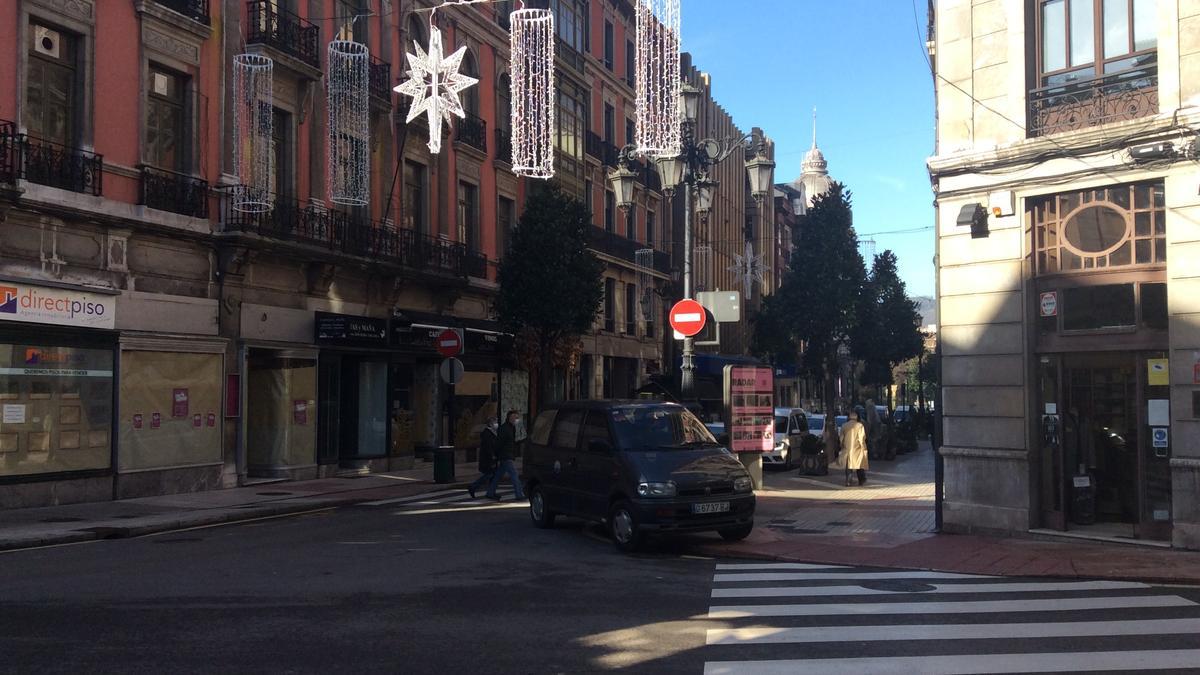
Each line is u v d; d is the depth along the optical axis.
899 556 11.03
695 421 12.92
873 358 39.12
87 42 16.78
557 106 32.97
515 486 18.33
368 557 10.88
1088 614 7.93
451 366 22.64
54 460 15.96
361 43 23.92
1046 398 12.49
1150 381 11.56
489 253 30.00
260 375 21.39
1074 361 12.29
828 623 7.59
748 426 17.92
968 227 13.03
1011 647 6.80
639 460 11.64
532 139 21.91
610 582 9.41
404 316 25.08
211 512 15.28
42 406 15.74
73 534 12.62
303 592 8.71
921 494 18.83
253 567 10.12
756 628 7.40
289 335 21.42
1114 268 11.83
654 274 41.91
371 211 24.48
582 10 36.00
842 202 29.48
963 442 12.98
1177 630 7.32
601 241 36.09
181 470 18.44
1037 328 12.53
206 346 18.94
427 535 12.91
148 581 9.23
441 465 21.39
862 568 10.44
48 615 7.64
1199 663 6.34
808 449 24.14
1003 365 12.63
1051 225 12.51
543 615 7.81
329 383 22.89
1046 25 12.70
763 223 63.38
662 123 17.20
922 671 6.19
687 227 17.97
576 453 12.84
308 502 17.00
